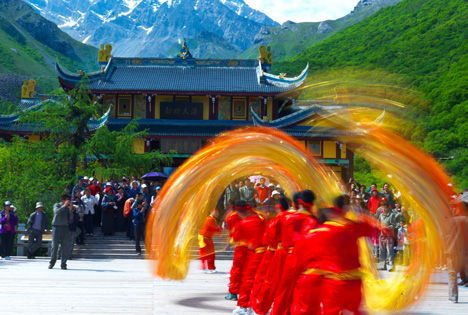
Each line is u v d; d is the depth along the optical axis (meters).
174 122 41.84
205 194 9.73
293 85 40.00
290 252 7.28
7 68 176.00
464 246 7.80
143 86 41.50
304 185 9.09
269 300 8.18
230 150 9.14
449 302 11.20
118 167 30.05
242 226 9.51
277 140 8.98
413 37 70.88
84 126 30.06
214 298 11.25
